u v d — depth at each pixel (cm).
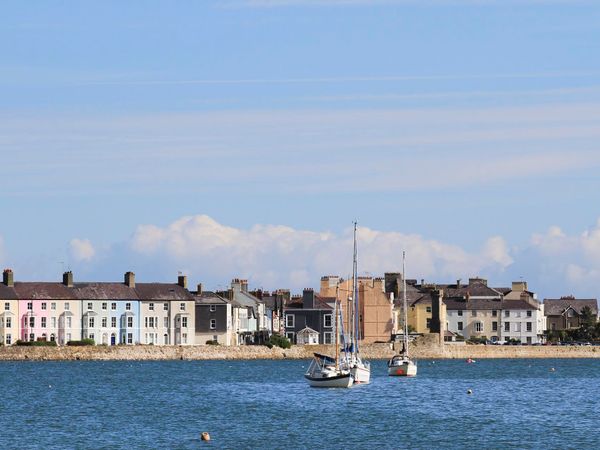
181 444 15338
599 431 16738
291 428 17012
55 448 14938
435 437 16088
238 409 19888
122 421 17962
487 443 15525
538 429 16988
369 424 17550
